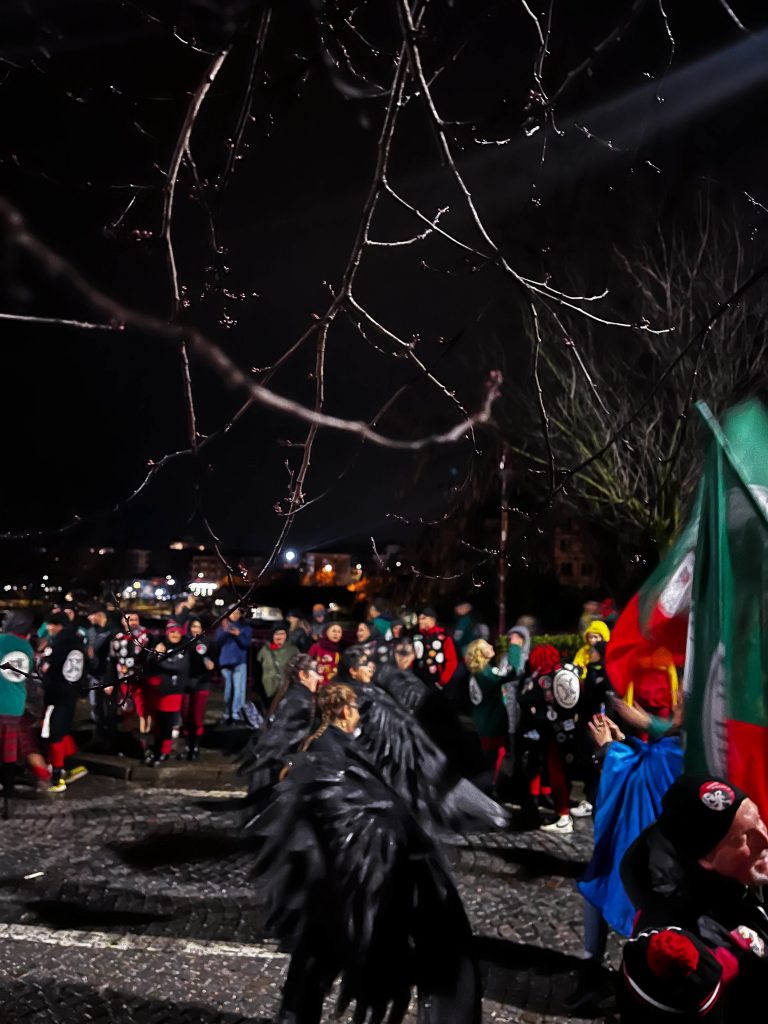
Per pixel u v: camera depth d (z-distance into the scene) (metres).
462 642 13.09
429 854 3.99
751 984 2.07
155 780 10.53
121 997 5.00
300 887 3.94
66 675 9.99
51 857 7.49
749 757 2.54
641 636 3.71
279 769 6.54
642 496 15.45
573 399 14.83
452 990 3.82
